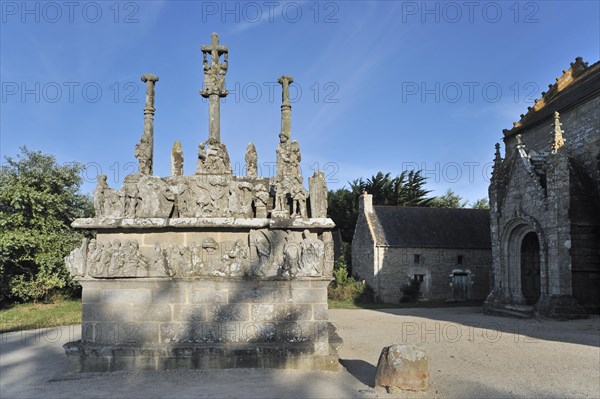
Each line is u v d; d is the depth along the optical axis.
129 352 9.10
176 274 9.39
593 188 20.23
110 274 9.30
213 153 10.36
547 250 19.70
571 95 24.28
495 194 23.52
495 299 22.77
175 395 7.43
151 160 11.06
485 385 8.66
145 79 11.34
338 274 34.25
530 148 27.03
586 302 18.89
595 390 8.41
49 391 7.81
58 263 24.84
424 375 7.91
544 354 11.80
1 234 23.64
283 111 10.99
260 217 9.80
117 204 9.75
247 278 9.37
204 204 9.82
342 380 8.48
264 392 7.56
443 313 23.75
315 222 9.51
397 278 33.09
